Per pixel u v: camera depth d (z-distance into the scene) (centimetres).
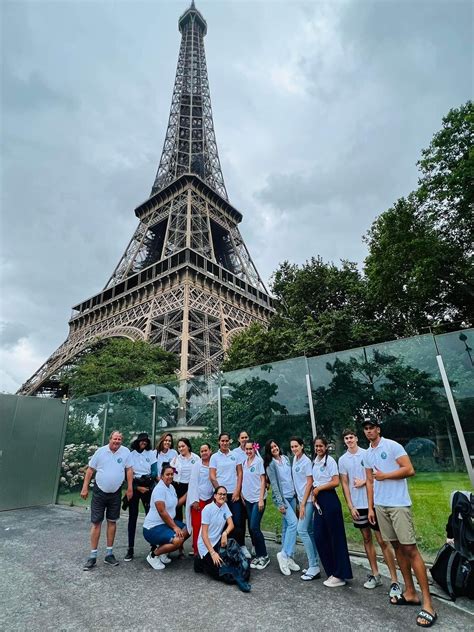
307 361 1015
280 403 1034
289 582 676
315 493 704
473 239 2347
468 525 605
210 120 9181
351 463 718
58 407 1703
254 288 6725
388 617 535
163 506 790
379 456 639
